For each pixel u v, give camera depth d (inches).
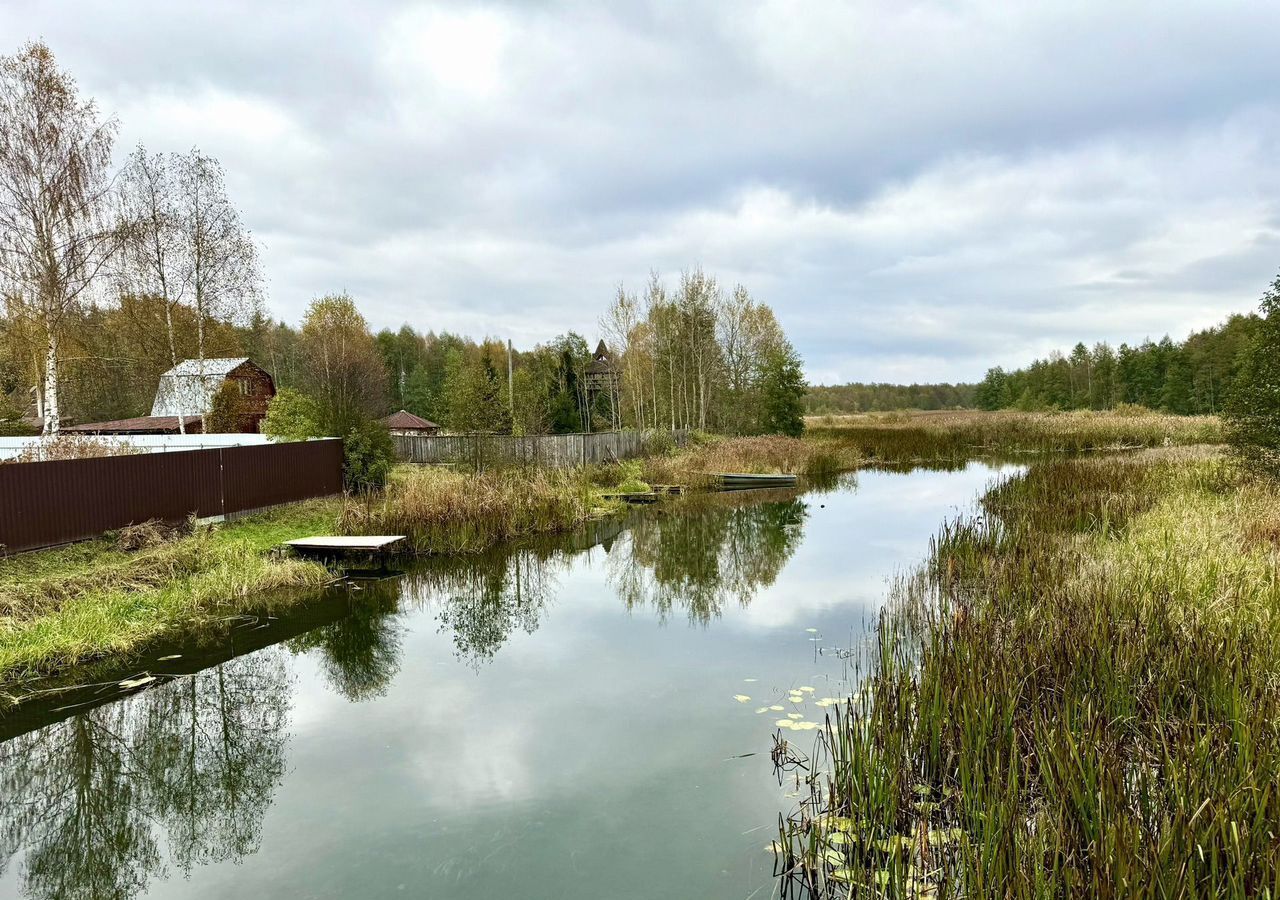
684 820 157.9
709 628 311.9
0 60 647.1
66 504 354.3
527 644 299.1
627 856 144.6
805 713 213.0
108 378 807.1
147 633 307.1
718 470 911.7
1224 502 394.3
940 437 1304.1
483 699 236.7
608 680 250.4
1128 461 681.6
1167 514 369.4
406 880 139.6
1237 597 210.4
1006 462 1108.5
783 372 1350.9
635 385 1354.6
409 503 509.7
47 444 495.8
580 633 313.4
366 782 182.4
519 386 1369.3
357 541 445.4
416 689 248.2
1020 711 172.1
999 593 278.5
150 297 765.3
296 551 455.2
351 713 228.8
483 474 652.1
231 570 379.2
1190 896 100.8
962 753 150.2
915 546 489.4
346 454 606.9
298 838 156.7
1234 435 449.7
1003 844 117.4
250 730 220.1
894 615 284.0
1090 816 126.6
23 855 160.4
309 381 1336.1
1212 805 115.6
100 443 543.2
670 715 217.2
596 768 184.2
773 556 466.0
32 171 659.4
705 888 133.3
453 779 182.1
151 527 387.9
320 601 370.6
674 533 577.3
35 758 208.4
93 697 248.4
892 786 143.6
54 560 338.6
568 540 549.3
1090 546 332.8
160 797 185.9
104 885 146.6
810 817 153.9
